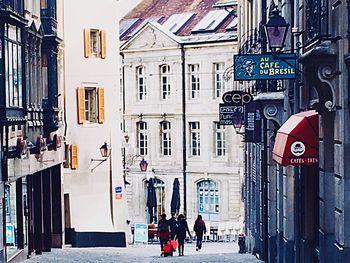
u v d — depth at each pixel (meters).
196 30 68.62
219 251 43.72
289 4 24.23
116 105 47.72
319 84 17.17
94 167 45.62
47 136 37.38
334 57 16.59
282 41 20.34
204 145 68.00
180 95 69.19
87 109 45.84
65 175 43.25
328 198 18.14
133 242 51.72
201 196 68.31
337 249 16.91
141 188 71.25
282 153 18.34
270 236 29.67
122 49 72.25
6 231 30.48
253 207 38.12
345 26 15.98
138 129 72.19
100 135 46.25
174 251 38.31
